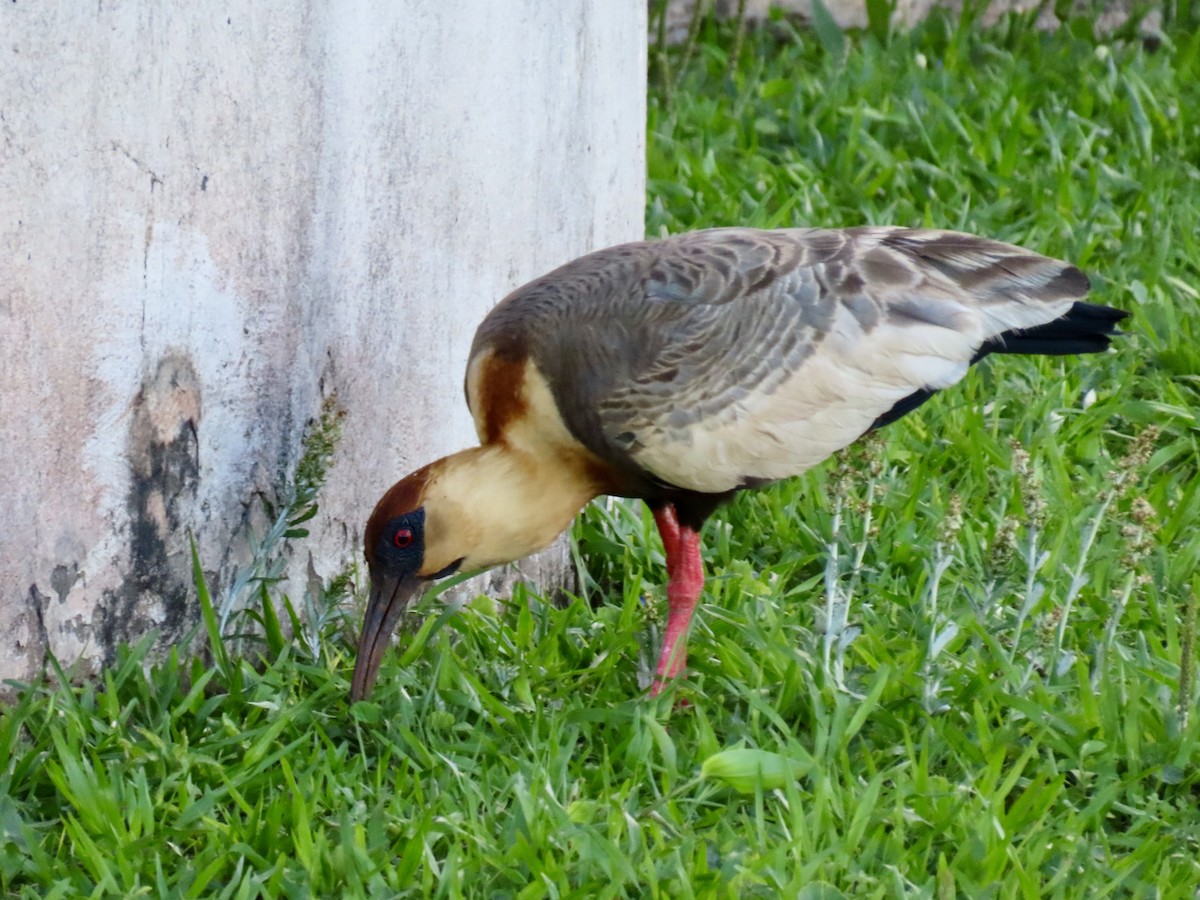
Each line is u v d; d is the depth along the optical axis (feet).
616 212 39.42
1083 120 53.42
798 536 36.83
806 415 30.50
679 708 30.60
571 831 25.23
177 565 29.09
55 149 25.31
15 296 25.35
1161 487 37.88
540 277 33.06
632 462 30.68
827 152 52.49
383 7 29.96
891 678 30.19
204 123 27.32
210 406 28.81
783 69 59.77
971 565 35.19
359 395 31.71
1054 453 38.14
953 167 50.78
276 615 30.91
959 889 25.18
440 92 31.73
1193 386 42.55
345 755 28.63
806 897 24.04
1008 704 29.37
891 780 27.99
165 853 25.43
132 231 26.73
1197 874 25.58
